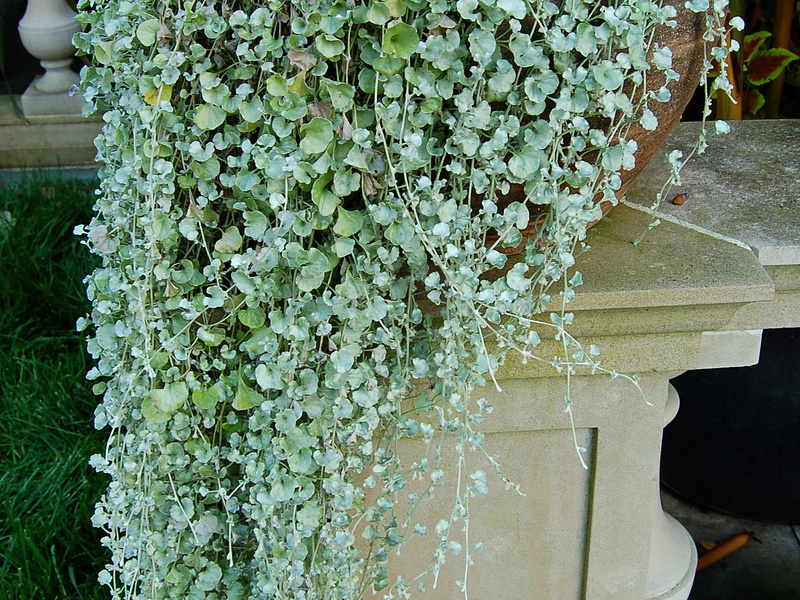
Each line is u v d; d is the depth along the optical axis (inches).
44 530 62.1
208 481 43.3
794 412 65.7
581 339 46.3
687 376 68.6
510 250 45.4
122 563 42.4
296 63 35.7
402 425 41.0
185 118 39.5
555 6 36.2
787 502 70.2
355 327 38.4
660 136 45.7
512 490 51.3
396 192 38.2
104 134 43.5
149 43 37.6
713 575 68.2
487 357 37.7
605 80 36.9
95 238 42.4
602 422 49.6
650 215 54.0
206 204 39.2
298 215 37.0
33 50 119.0
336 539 40.6
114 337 42.1
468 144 36.6
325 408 39.5
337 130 36.2
